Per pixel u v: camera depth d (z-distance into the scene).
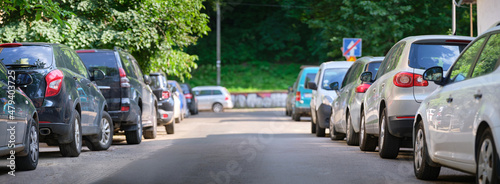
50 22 41.19
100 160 25.52
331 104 40.91
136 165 23.33
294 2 116.12
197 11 48.34
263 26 143.88
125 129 34.38
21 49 25.94
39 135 25.34
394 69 25.03
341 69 45.00
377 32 66.94
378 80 27.11
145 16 44.75
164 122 44.16
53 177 20.45
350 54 56.91
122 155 27.70
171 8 46.03
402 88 23.98
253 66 141.75
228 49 143.50
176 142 35.78
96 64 33.81
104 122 31.17
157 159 25.38
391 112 24.20
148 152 29.11
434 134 18.31
